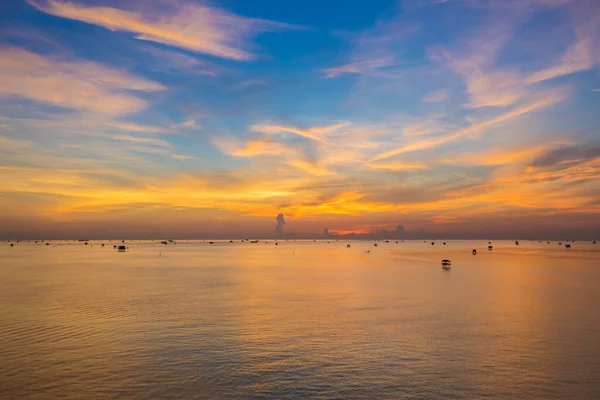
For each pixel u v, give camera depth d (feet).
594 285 233.76
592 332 123.24
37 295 191.83
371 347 108.47
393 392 81.82
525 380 87.30
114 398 78.64
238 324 132.87
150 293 199.82
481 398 79.51
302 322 136.05
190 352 103.96
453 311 154.81
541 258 527.40
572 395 80.59
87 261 457.68
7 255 601.21
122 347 107.55
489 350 106.22
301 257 578.66
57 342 111.86
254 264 420.77
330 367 94.38
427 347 108.58
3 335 118.21
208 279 268.21
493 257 558.97
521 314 148.87
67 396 79.36
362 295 195.52
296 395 80.38
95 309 156.66
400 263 437.17
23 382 85.30
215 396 79.77
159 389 82.53
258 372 91.15
